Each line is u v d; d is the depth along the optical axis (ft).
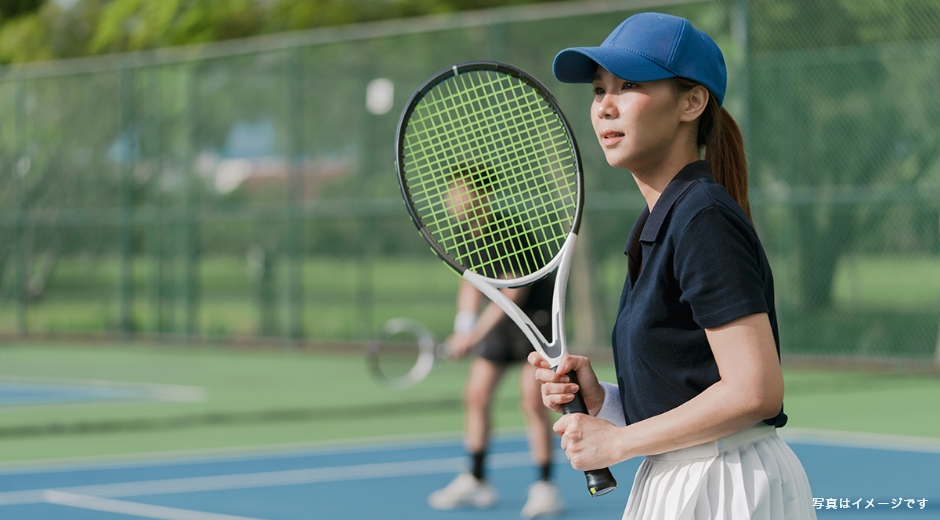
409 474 33.40
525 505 28.84
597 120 11.10
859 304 58.18
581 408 11.84
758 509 10.49
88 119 75.25
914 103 56.65
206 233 71.82
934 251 57.67
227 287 88.69
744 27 55.57
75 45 89.35
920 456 34.63
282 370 60.54
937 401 46.03
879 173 57.16
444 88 37.88
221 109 70.69
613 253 61.41
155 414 46.42
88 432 42.14
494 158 14.76
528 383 27.37
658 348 10.50
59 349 73.05
